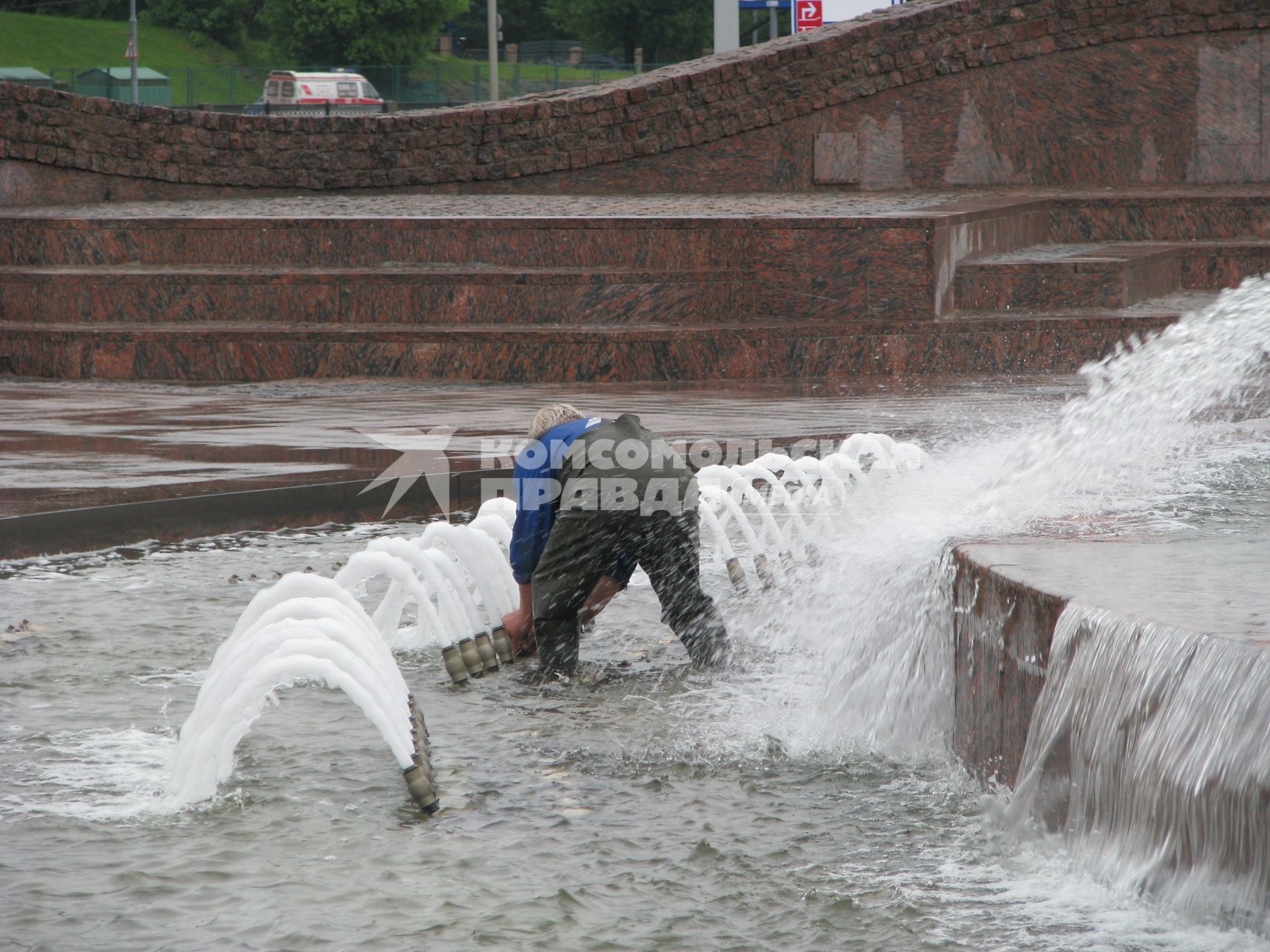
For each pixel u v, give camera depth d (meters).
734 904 9.23
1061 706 9.61
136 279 44.22
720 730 13.20
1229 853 7.94
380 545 15.46
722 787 11.60
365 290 43.41
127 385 41.16
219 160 55.16
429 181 56.03
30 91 53.38
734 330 40.78
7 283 45.59
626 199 53.44
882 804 11.11
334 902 9.30
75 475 24.42
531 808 11.14
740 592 18.50
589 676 15.16
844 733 13.01
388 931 8.85
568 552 15.01
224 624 17.03
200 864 9.95
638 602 18.58
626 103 55.28
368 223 45.03
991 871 9.64
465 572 17.81
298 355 41.75
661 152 55.47
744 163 55.34
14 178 53.56
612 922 8.98
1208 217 51.62
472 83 178.12
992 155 55.00
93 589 18.77
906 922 8.86
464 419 32.34
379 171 55.88
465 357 41.12
